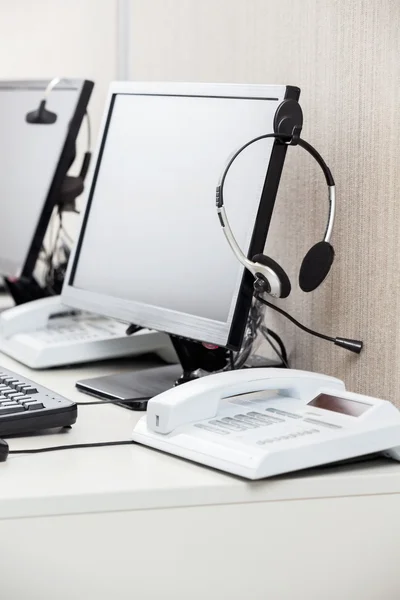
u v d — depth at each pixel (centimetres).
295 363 158
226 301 133
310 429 111
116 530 100
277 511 105
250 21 175
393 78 129
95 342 173
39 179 207
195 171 144
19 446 118
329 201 135
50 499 98
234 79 184
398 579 110
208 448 108
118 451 116
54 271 220
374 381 135
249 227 130
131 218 157
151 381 154
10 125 223
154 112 156
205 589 104
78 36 280
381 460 114
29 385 135
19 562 98
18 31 313
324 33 147
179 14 214
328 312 146
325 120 147
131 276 154
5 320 184
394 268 129
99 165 168
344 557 107
